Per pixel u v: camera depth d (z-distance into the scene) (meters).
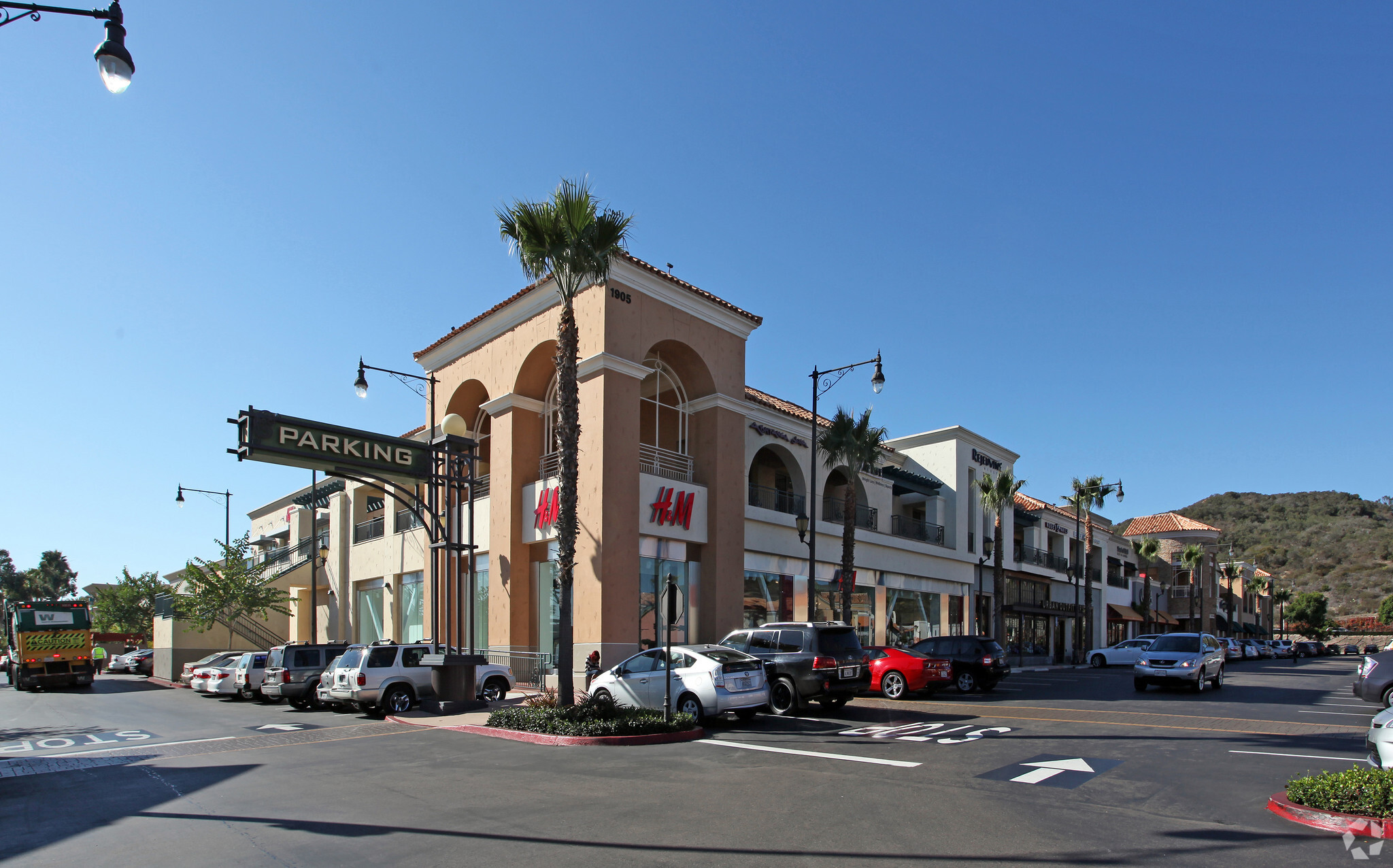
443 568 28.61
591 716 14.62
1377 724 9.46
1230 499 183.88
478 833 7.69
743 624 25.50
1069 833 7.59
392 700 19.52
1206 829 7.74
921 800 9.02
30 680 34.00
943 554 38.53
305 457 18.78
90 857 7.14
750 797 9.20
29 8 7.94
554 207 16.80
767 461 32.19
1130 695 23.06
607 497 22.12
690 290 24.97
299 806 9.04
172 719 20.33
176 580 63.69
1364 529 148.75
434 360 29.92
